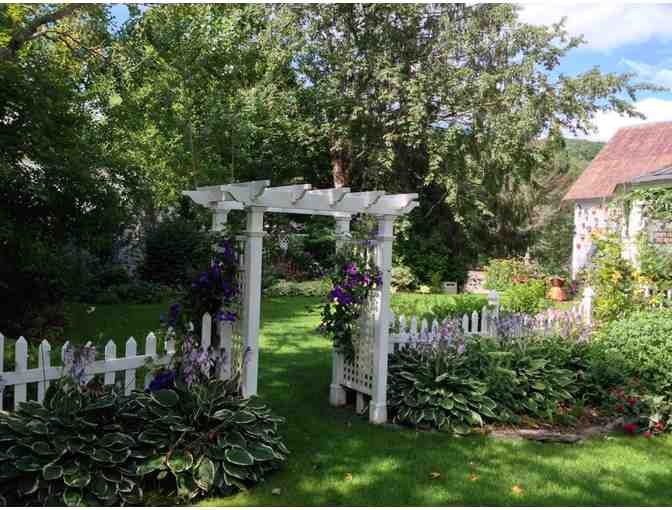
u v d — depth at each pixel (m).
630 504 3.76
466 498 3.77
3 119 7.42
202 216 14.30
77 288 9.30
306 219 18.41
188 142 14.53
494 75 15.44
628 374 6.18
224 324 4.80
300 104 17.20
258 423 4.25
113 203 8.29
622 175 18.27
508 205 22.81
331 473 4.14
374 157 16.92
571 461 4.51
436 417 5.22
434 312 8.41
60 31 11.48
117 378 5.15
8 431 3.56
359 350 5.66
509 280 17.94
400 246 18.38
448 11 16.36
